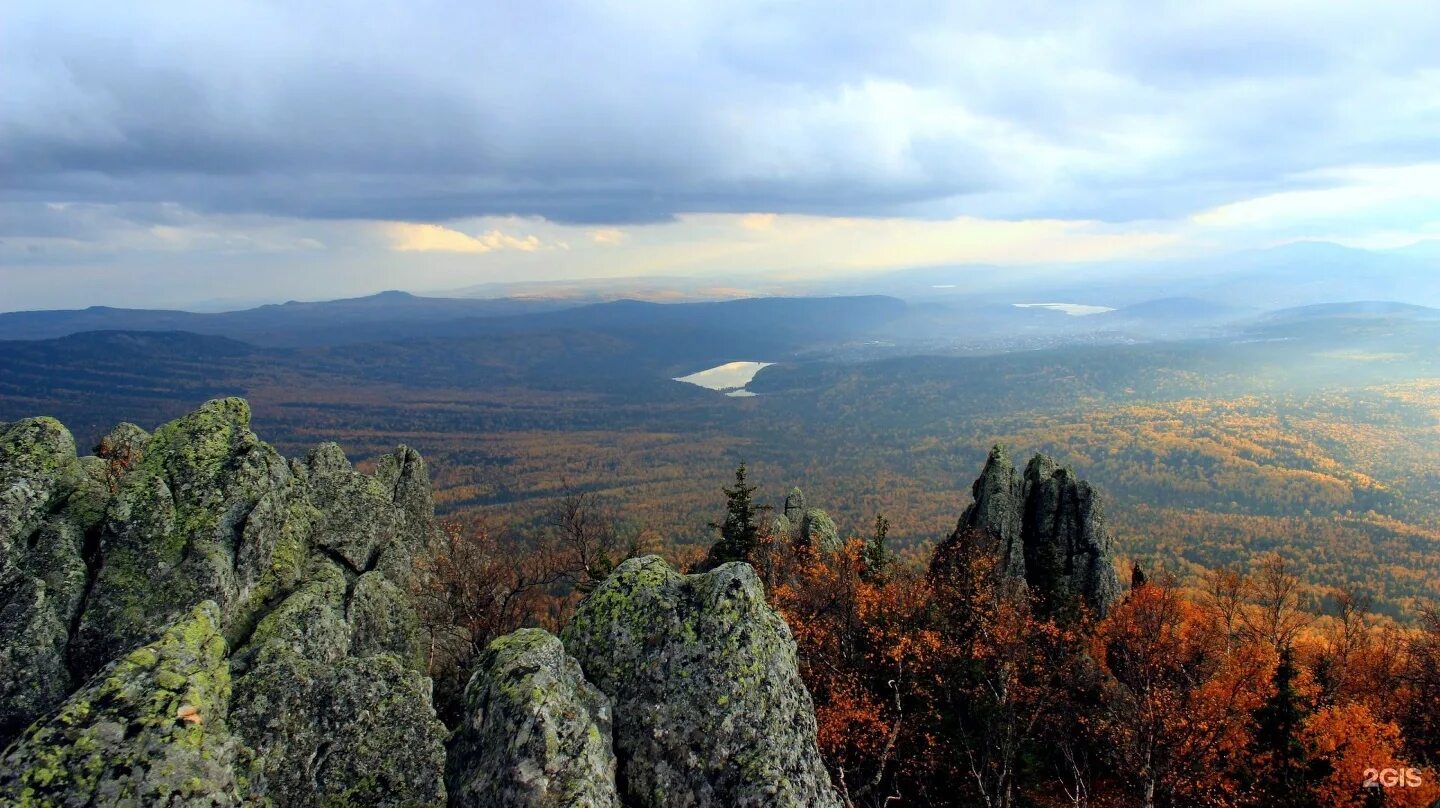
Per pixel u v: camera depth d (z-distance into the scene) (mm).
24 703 19156
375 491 36188
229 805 15273
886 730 36875
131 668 16469
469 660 35406
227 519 25281
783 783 19406
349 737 18859
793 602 45406
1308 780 36156
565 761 17656
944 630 44312
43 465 23750
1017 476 59125
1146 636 44875
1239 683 39062
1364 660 55125
